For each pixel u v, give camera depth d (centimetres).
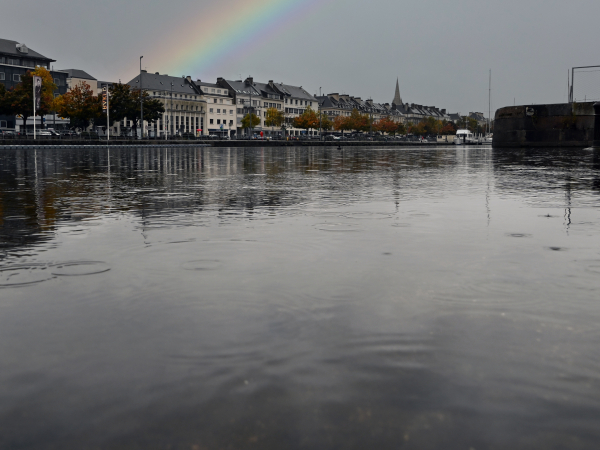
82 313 243
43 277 310
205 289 282
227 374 180
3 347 202
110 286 289
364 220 542
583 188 893
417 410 157
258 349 200
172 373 181
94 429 148
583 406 158
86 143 5397
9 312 244
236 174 1351
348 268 329
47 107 7894
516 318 234
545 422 150
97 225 514
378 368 184
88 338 212
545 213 588
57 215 585
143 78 13062
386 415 154
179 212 611
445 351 198
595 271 320
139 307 251
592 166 1634
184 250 389
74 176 1268
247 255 371
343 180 1119
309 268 330
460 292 274
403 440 142
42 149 4569
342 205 672
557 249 388
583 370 181
